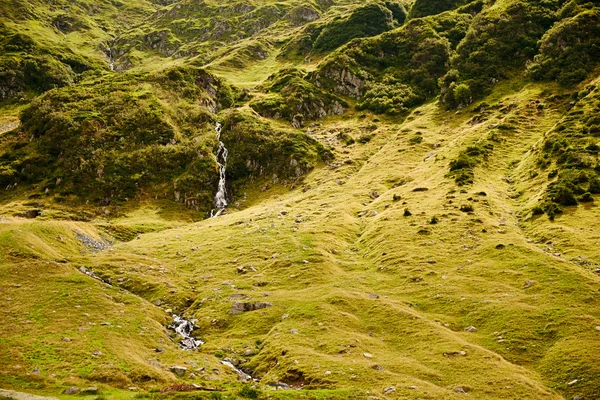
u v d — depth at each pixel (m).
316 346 41.31
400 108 147.25
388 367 37.06
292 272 61.66
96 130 127.44
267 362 40.22
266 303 52.44
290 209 95.94
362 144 129.75
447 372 35.84
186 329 49.78
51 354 34.88
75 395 28.41
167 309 54.62
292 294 54.97
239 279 62.00
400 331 43.88
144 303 53.38
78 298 48.75
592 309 42.81
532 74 127.75
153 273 64.69
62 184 113.38
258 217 92.81
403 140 121.44
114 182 115.44
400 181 97.88
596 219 61.62
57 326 41.03
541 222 65.50
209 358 41.47
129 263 67.62
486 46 146.12
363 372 35.59
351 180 108.12
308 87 160.12
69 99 141.88
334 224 80.25
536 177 80.56
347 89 162.12
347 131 138.75
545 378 35.09
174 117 141.62
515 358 38.25
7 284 49.94
